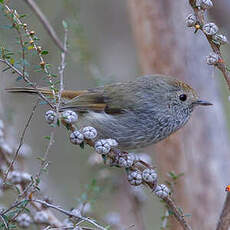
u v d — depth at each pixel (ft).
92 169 36.70
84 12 50.90
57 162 45.93
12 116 35.81
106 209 37.40
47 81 25.45
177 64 40.27
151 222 43.65
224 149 40.42
